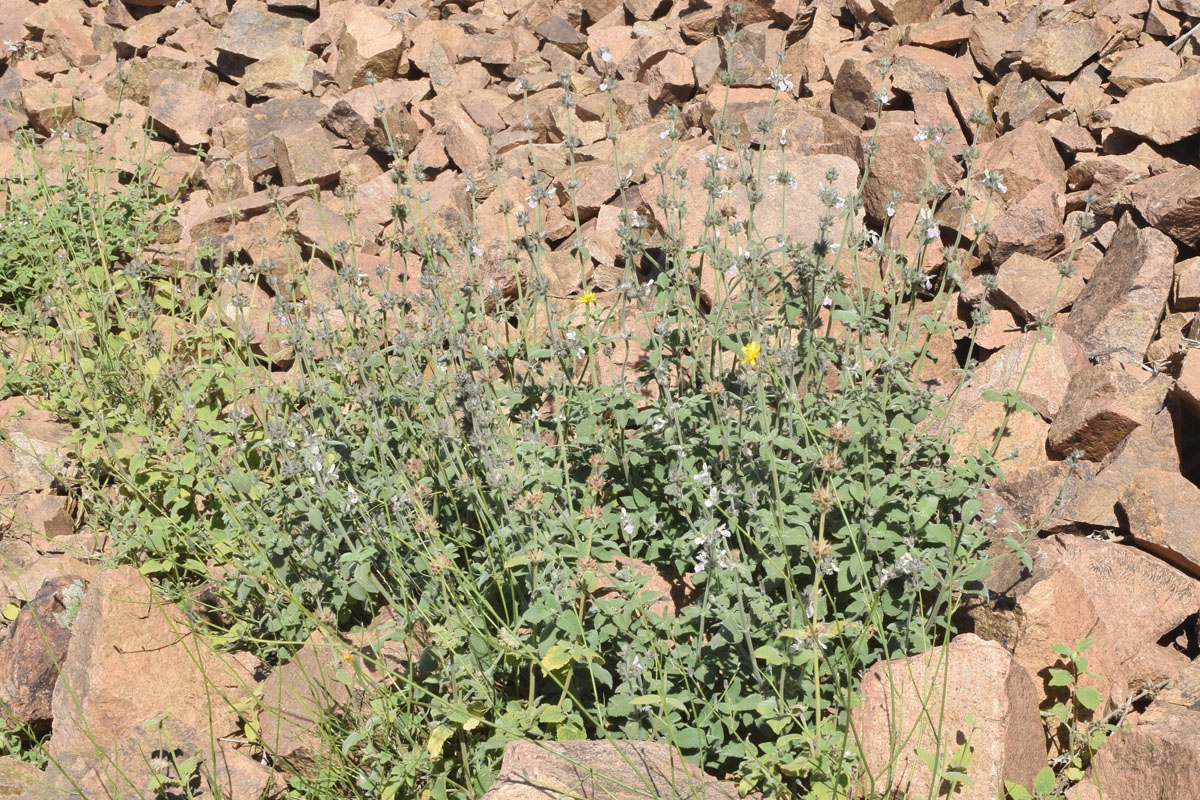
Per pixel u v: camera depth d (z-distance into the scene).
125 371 6.43
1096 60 7.17
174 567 5.09
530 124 5.64
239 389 5.82
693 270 5.38
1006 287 5.97
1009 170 6.53
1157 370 5.30
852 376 4.66
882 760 3.52
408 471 4.67
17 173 9.54
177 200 9.34
